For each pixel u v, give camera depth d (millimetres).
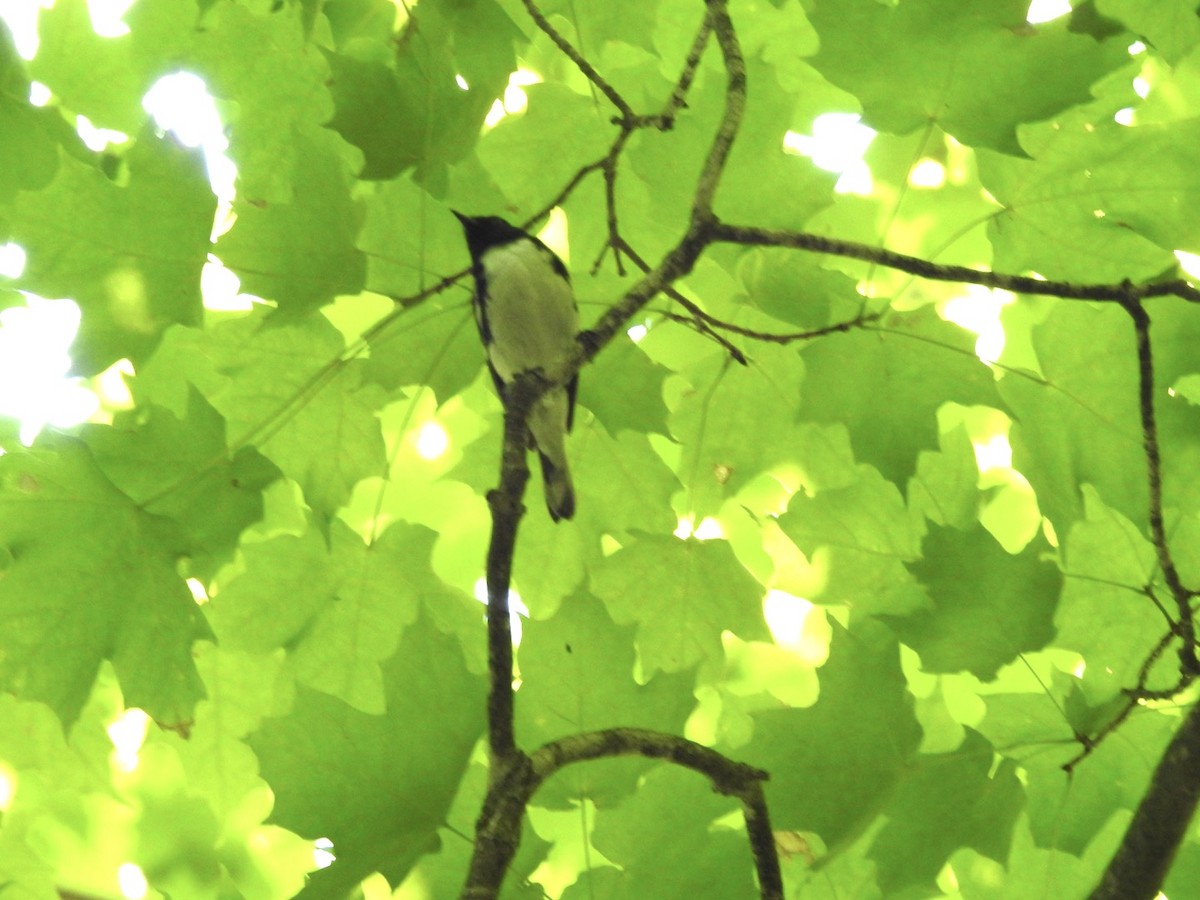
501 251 8016
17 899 8656
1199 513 6773
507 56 7062
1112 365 6875
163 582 6629
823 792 6176
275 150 7902
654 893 6160
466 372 7449
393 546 7512
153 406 7051
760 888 5648
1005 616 6348
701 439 7895
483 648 7492
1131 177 6672
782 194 6992
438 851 5926
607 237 7762
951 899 7703
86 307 6441
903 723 6238
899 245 9164
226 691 7762
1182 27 6586
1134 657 6754
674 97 6672
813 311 7102
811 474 7910
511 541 5590
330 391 7340
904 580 7156
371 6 8891
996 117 6434
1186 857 7109
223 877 8734
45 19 7793
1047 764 6641
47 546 6461
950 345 6961
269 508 8500
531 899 6051
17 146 7312
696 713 9570
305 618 7543
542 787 6094
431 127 6730
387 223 6887
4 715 7828
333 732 5848
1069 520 6949
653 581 7633
